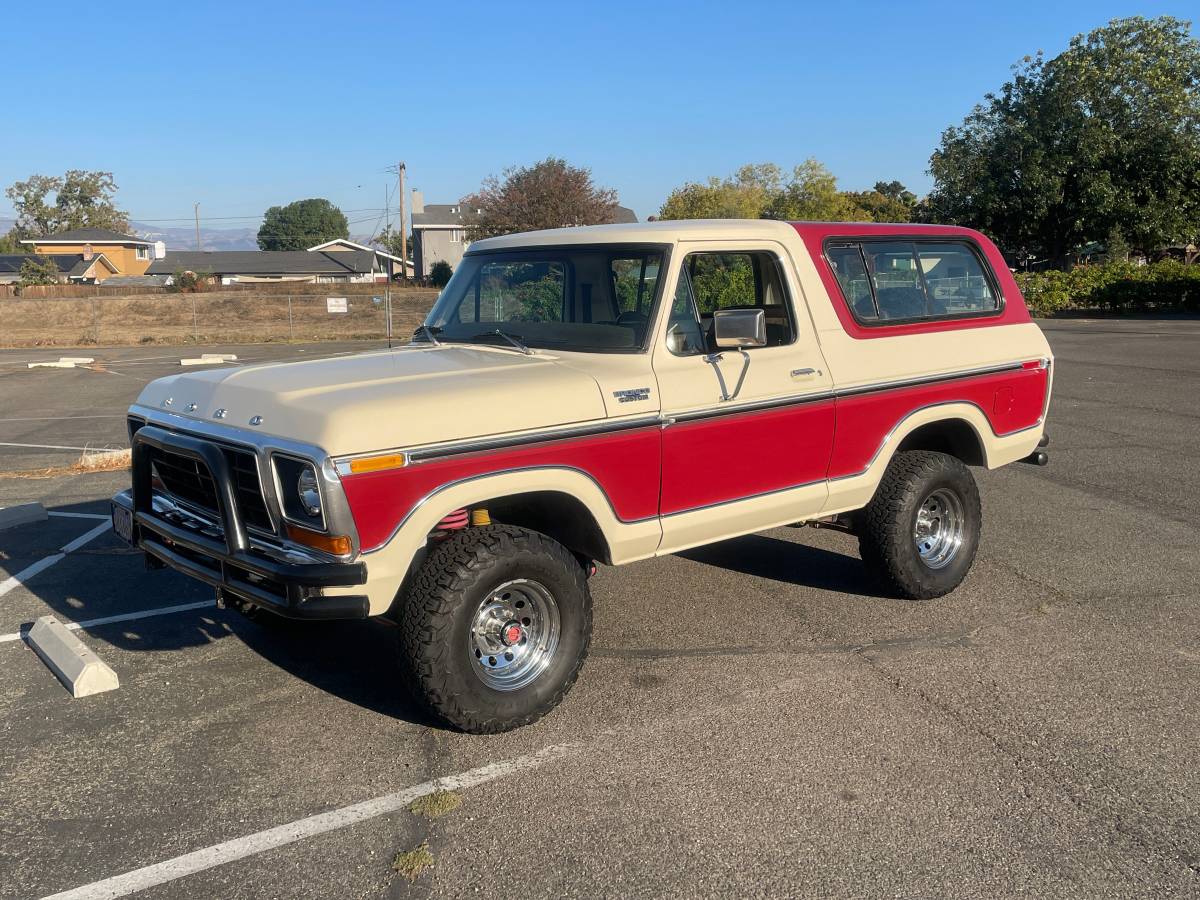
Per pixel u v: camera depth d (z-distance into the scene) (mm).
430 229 69938
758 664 5121
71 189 107625
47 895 3283
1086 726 4414
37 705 4734
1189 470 9742
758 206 51781
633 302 4801
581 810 3762
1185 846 3520
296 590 3822
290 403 4020
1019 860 3438
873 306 5625
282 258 80125
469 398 4102
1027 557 6930
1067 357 20594
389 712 4633
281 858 3484
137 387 19844
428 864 3434
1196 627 5602
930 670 5035
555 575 4324
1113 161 41188
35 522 8148
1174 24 40781
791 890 3279
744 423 4926
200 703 4746
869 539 5758
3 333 36375
